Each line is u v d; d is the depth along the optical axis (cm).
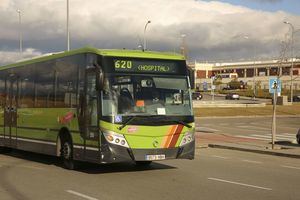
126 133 1270
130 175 1341
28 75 1758
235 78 15050
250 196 1032
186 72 1369
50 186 1162
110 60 1288
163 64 1341
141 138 1282
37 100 1673
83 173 1387
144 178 1284
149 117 1291
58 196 1034
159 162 1664
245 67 16238
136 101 1291
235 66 16762
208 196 1027
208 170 1466
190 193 1061
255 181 1251
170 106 1326
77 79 1408
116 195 1040
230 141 2762
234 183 1209
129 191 1087
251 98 10306
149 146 1288
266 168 1554
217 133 3441
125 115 1272
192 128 1349
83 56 1384
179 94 1345
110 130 1261
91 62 1335
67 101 1461
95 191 1089
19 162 1697
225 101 8300
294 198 1014
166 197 1015
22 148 1797
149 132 1288
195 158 1850
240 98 10300
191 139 1346
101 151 1269
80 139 1378
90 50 1348
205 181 1236
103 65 1283
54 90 1550
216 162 1709
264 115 5972
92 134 1312
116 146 1261
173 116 1320
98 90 1276
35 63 1706
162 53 1363
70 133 1441
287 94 10581
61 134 1516
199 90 14212
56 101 1534
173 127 1316
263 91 12031
